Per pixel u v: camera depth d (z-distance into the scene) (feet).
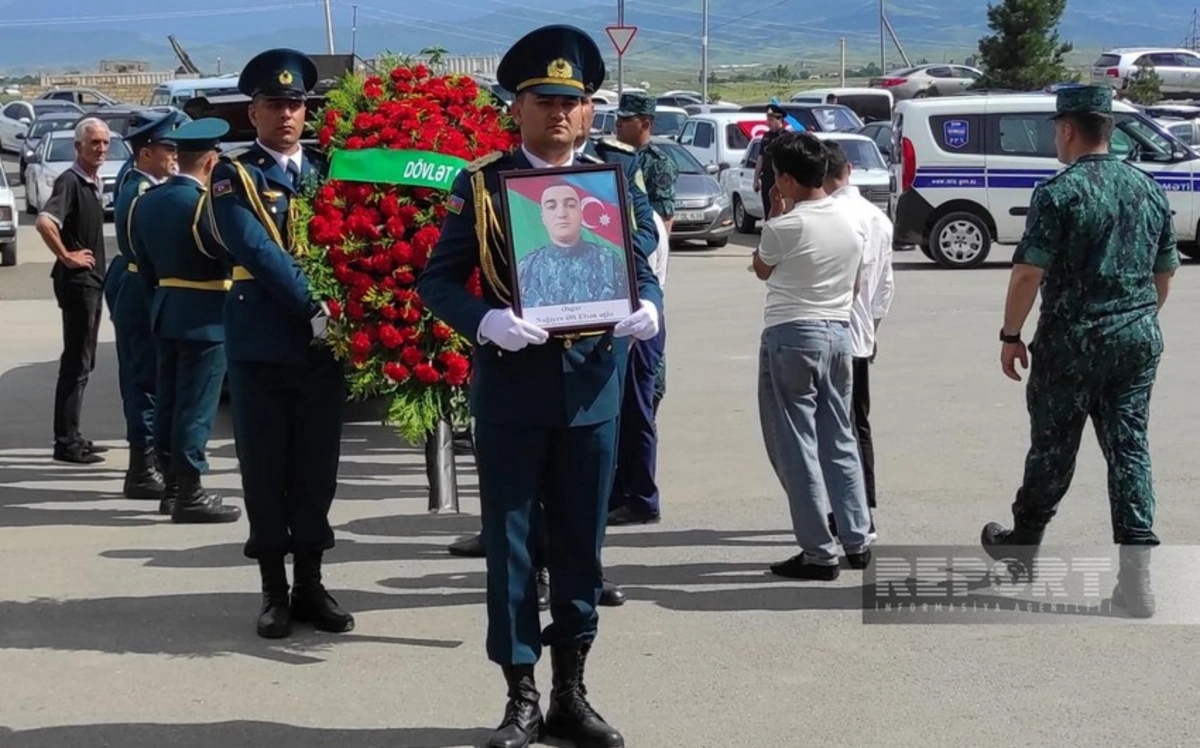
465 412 19.20
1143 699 16.42
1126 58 145.28
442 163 18.35
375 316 18.49
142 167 25.76
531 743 15.42
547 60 14.84
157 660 17.97
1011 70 144.05
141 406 25.81
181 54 148.77
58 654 18.19
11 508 25.35
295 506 18.79
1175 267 19.03
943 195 62.54
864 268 21.38
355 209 18.35
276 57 18.48
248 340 18.13
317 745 15.46
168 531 23.82
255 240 17.80
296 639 18.70
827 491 21.12
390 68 20.31
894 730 15.69
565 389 14.69
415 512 24.98
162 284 23.76
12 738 15.66
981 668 17.39
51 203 27.96
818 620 19.12
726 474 27.17
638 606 19.76
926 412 32.35
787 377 20.45
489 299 15.07
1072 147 18.78
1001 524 23.27
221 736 15.70
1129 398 18.76
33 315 50.31
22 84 279.08
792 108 87.97
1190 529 22.77
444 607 19.90
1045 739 15.40
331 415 18.66
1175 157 62.03
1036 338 18.95
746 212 78.64
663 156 24.03
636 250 15.51
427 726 15.94
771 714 16.12
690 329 45.50
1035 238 18.43
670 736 15.57
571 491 15.14
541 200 14.53
